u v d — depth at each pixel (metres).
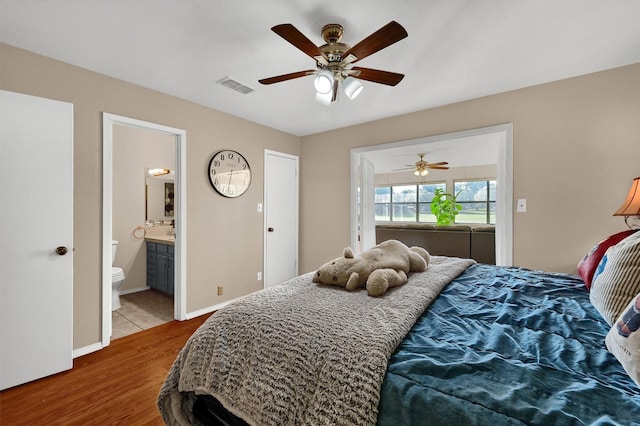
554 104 2.44
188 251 2.88
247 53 2.01
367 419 0.69
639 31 1.76
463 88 2.58
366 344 0.85
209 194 3.06
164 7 1.54
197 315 2.96
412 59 2.09
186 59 2.08
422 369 0.76
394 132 3.32
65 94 2.09
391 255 1.70
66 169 2.00
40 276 1.89
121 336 2.50
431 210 7.66
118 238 3.70
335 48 1.67
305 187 4.16
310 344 0.90
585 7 1.55
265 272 3.69
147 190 4.00
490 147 4.66
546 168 2.47
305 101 2.88
